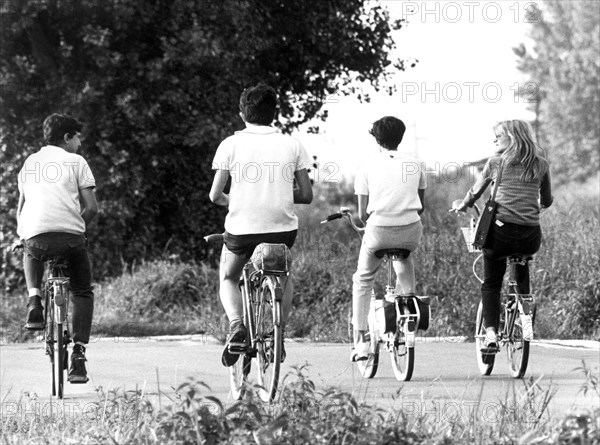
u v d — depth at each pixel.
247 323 23.86
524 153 26.81
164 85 57.41
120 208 56.38
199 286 48.69
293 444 15.24
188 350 37.41
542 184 27.47
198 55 56.28
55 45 56.56
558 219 47.84
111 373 30.36
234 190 23.55
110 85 56.53
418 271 44.34
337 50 64.25
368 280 28.27
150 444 16.14
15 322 44.22
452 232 47.66
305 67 65.38
